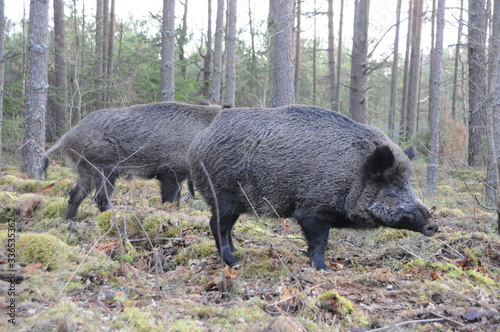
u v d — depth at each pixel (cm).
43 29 1077
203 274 470
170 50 1330
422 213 480
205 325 317
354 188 481
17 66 2456
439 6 1178
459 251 542
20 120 1789
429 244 564
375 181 484
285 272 461
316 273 452
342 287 409
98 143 734
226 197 513
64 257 454
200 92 2356
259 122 500
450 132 1884
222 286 415
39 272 412
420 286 397
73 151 750
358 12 1236
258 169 490
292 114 503
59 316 300
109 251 521
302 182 481
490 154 897
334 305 347
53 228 591
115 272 443
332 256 562
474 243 554
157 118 755
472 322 326
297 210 494
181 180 774
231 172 501
